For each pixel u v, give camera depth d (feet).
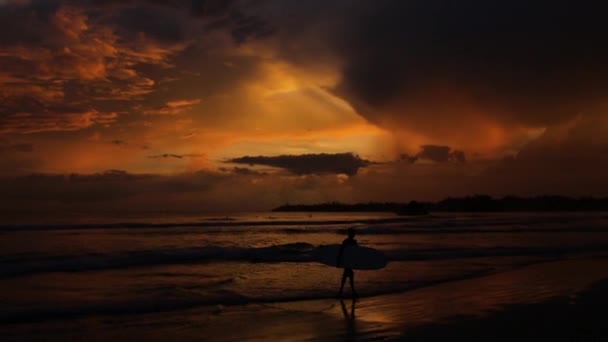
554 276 63.93
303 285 56.44
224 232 176.24
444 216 431.02
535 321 37.83
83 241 128.47
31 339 33.22
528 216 413.59
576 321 37.93
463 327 36.04
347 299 48.16
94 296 49.88
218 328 36.29
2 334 34.45
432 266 74.02
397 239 137.59
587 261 81.46
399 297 49.24
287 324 37.45
